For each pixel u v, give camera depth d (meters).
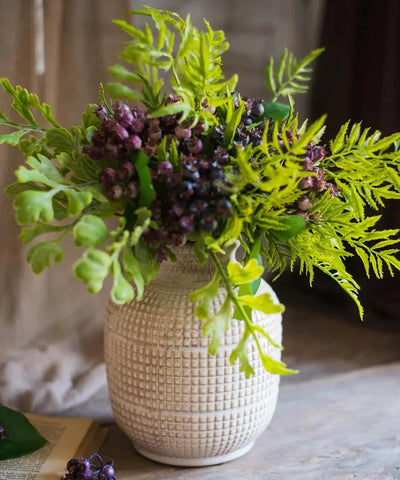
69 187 0.69
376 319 1.46
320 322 1.46
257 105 0.78
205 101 0.74
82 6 1.21
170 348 0.79
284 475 0.87
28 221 0.64
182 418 0.81
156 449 0.86
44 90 1.21
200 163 0.68
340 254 0.76
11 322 1.24
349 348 1.32
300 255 0.78
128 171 0.70
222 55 1.62
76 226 0.64
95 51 1.23
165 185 0.70
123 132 0.69
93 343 1.28
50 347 1.24
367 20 1.51
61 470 0.86
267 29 1.65
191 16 1.56
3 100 1.18
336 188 0.80
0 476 0.84
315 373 1.21
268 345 0.83
